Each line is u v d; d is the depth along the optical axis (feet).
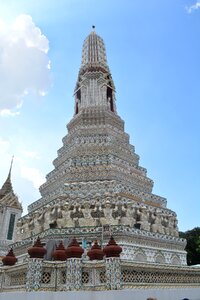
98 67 161.89
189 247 191.83
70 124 148.15
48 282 51.26
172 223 112.06
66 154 128.26
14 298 48.32
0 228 189.37
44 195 123.65
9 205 200.23
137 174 121.49
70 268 50.75
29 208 121.80
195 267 70.90
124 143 134.72
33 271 49.73
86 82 155.84
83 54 176.14
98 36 180.96
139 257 88.33
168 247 100.32
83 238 88.33
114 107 158.81
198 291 65.36
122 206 96.43
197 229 198.08
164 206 118.21
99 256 55.83
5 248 180.96
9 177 222.69
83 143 124.36
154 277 59.16
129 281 53.42
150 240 94.58
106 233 88.12
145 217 101.35
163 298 55.62
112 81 166.20
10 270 56.54
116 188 102.32
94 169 112.16
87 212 96.37
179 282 64.69
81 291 47.98
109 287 49.01
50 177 127.34
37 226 102.58
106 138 125.18
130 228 90.02
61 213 96.32
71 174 111.14
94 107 143.33
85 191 102.58
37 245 52.65
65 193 101.30
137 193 108.58
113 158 115.96
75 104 160.97
